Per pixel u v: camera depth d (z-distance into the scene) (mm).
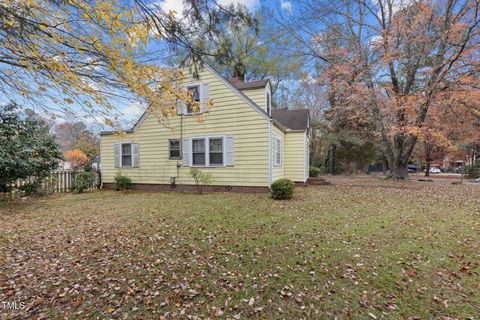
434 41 11711
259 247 3953
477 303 2520
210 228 4969
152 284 2883
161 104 3873
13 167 8609
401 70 13586
